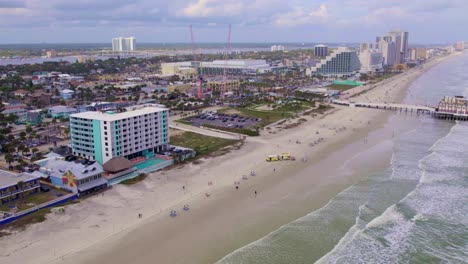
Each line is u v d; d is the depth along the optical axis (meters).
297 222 110.94
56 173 134.88
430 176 148.25
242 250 96.31
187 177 146.62
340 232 105.56
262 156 173.62
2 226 106.25
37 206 117.69
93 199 125.94
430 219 113.56
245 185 139.25
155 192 132.00
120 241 100.00
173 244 98.94
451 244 101.00
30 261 90.12
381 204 123.38
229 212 117.44
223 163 163.38
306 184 141.12
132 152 166.88
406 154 178.75
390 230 107.06
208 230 106.31
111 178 140.62
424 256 95.44
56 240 99.69
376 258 93.94
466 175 149.12
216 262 91.12
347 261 92.44
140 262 90.88
